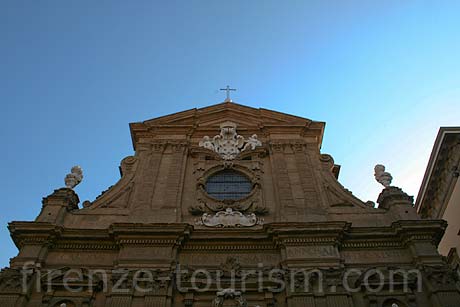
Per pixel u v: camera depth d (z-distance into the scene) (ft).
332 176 73.61
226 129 80.64
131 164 75.92
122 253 59.21
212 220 64.75
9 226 60.54
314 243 60.03
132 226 60.70
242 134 81.97
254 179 72.18
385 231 61.77
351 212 66.90
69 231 61.26
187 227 61.16
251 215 65.57
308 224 60.80
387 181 69.97
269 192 70.64
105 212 67.00
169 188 69.87
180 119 83.76
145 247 59.93
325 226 60.75
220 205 67.51
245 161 76.33
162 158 75.97
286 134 81.15
